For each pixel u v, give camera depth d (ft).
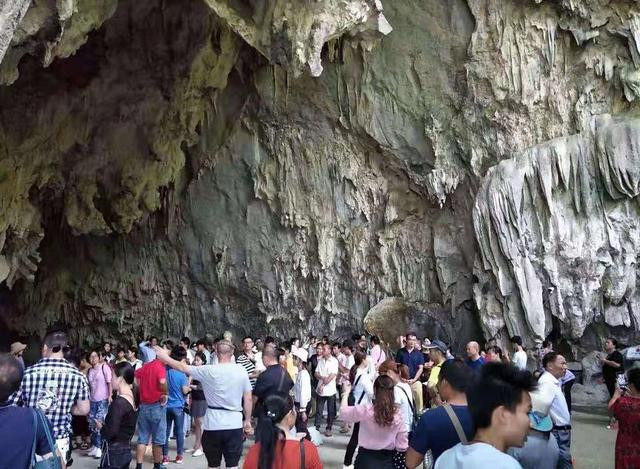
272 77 56.29
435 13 50.90
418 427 11.38
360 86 54.70
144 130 53.31
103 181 54.60
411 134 54.24
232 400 19.11
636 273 46.60
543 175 47.75
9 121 46.24
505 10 48.88
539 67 48.67
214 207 61.26
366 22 39.65
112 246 64.90
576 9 46.50
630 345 47.09
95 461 29.40
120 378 20.71
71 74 49.19
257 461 10.53
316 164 58.13
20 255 50.37
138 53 51.34
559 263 47.44
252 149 59.11
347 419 16.25
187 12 50.26
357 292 58.23
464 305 53.11
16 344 25.59
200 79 51.57
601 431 35.45
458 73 51.44
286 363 32.50
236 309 62.90
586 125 47.60
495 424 8.39
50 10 29.01
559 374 18.56
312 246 59.00
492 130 50.75
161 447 25.09
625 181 45.47
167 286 64.23
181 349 26.89
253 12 39.19
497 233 49.01
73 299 65.92
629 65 46.37
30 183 48.39
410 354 35.24
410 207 56.24
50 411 16.40
